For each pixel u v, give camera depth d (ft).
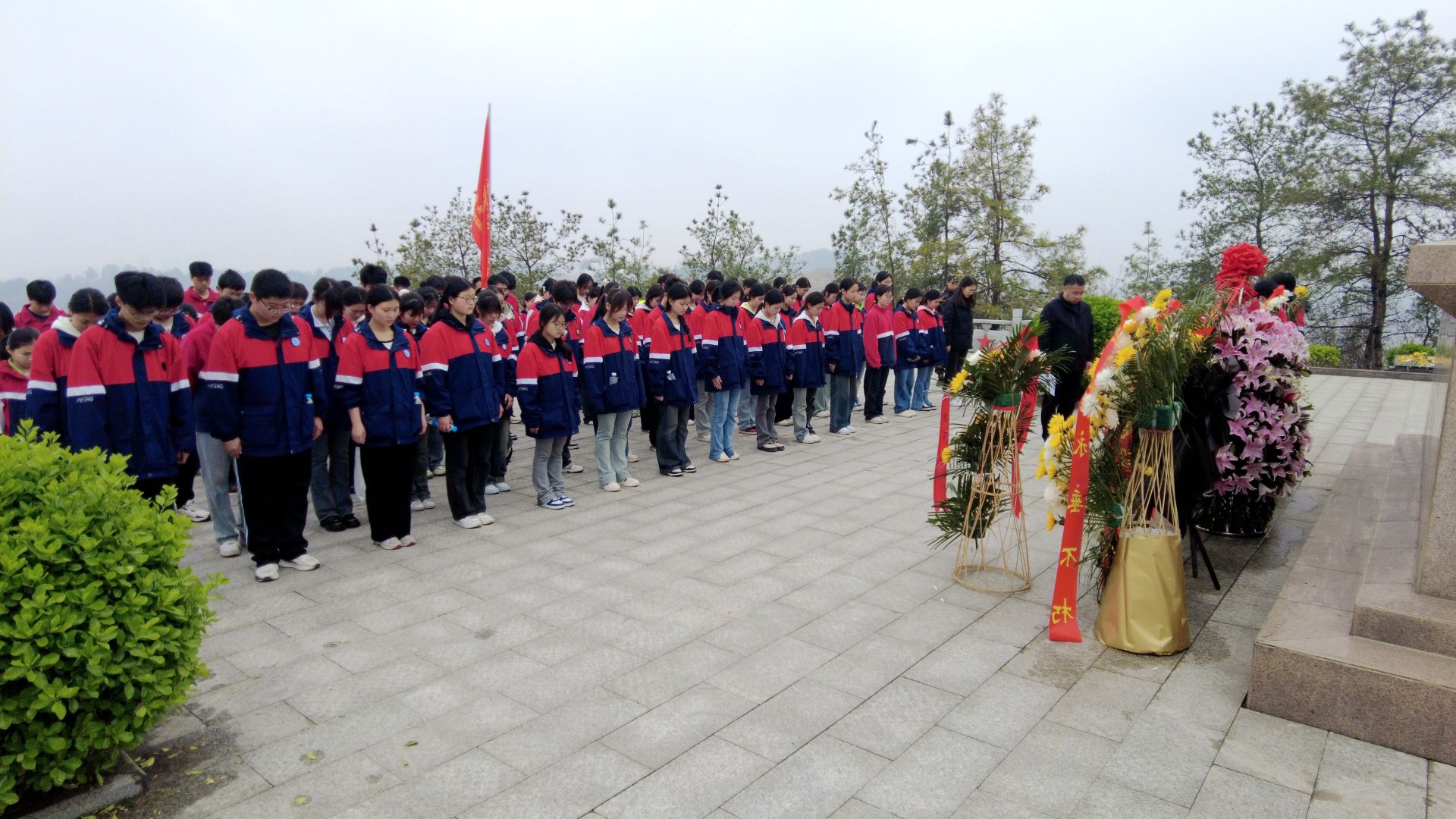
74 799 8.88
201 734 10.53
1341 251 63.67
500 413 21.89
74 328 14.92
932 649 12.92
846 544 18.12
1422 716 9.78
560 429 20.83
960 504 15.74
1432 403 16.63
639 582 15.84
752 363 27.58
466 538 18.65
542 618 14.14
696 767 9.73
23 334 18.04
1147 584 12.71
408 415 17.67
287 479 16.25
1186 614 12.92
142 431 14.75
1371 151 61.05
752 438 31.48
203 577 16.12
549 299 25.68
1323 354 57.11
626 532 19.10
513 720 10.84
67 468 10.19
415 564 16.93
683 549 17.79
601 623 13.93
